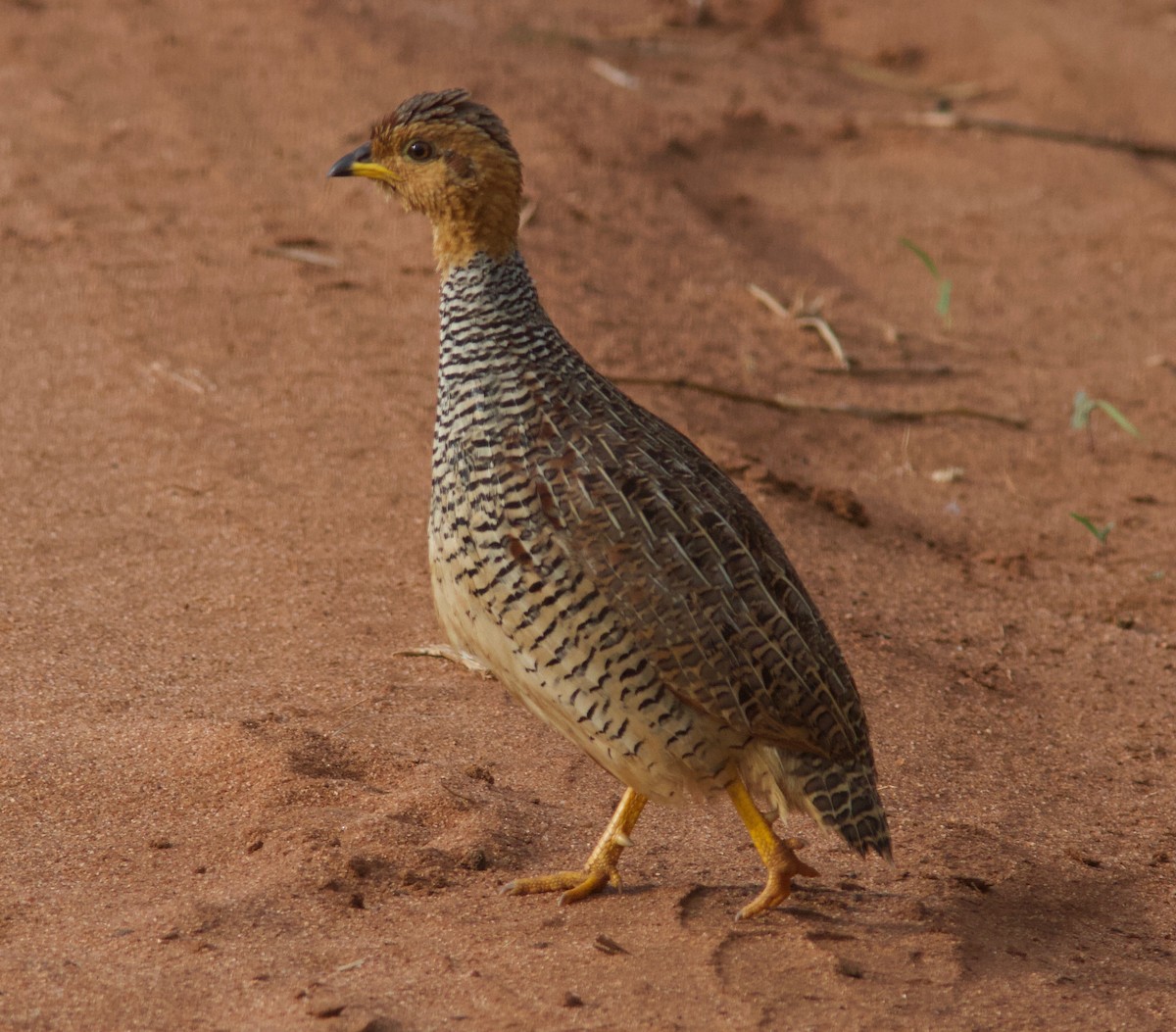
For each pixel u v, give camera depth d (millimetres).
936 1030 9766
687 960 10391
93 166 28469
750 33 45125
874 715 15070
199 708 13961
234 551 17266
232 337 22859
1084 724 15695
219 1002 9625
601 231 28781
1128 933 11656
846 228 32062
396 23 38406
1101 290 30359
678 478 11156
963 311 28828
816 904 11570
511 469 10961
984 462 23031
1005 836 13188
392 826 12000
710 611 10695
